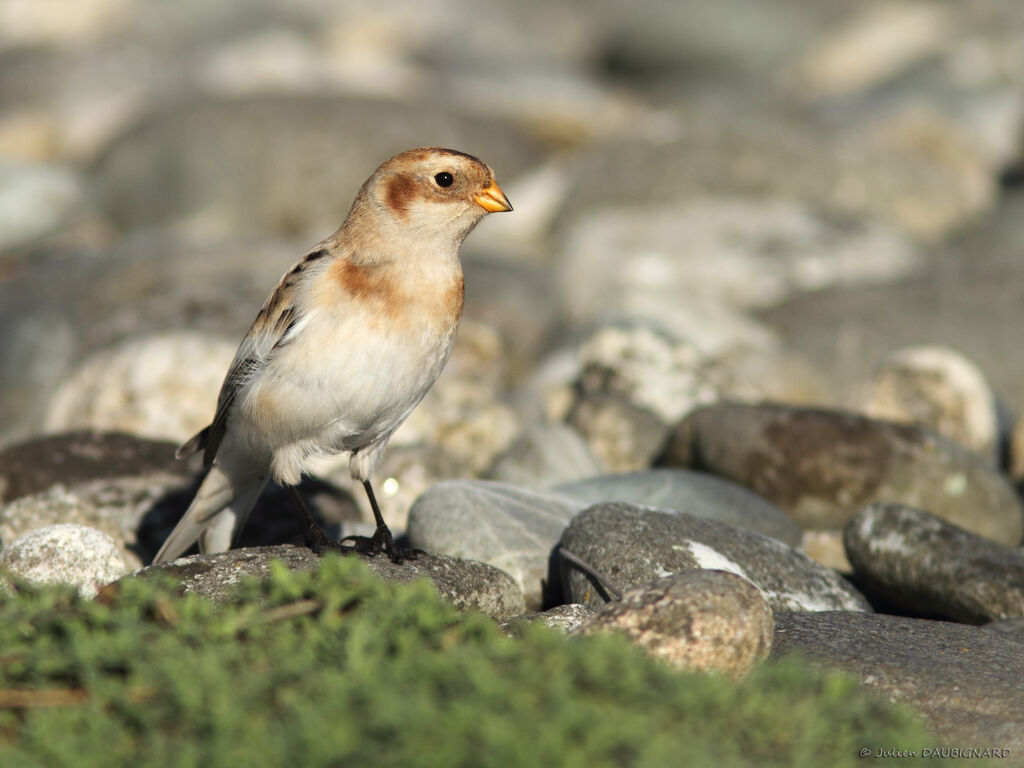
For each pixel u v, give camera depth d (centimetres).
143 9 4309
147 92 3209
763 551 770
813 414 1027
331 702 428
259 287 1755
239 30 4203
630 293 1586
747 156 2428
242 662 478
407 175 739
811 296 1698
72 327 1647
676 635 540
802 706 461
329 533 894
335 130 2620
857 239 2023
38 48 3556
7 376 1509
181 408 1143
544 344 1684
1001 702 566
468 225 753
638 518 764
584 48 4406
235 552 671
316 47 3956
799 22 4244
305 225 2545
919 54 3925
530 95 3272
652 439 1157
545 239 2355
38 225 2412
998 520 992
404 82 3372
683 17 4319
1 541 845
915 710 567
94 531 705
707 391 1252
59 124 3089
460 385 1255
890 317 1614
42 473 934
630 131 2745
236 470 796
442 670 451
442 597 683
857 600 768
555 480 1029
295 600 532
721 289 1858
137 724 443
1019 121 2989
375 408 736
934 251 2161
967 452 1017
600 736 416
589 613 653
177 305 1691
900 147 2678
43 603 510
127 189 2592
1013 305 1614
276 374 731
